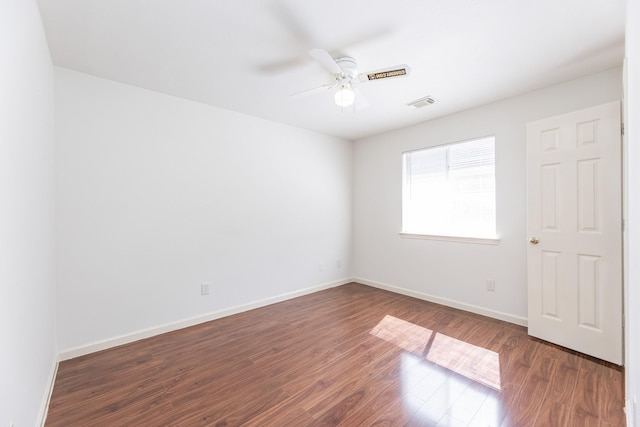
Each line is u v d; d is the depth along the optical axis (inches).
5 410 41.3
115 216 95.7
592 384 71.5
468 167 127.3
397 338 99.0
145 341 98.3
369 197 169.0
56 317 84.0
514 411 62.7
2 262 40.5
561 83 98.7
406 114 129.9
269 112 127.0
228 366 82.0
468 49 78.7
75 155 88.5
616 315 80.5
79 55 80.6
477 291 122.3
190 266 112.5
